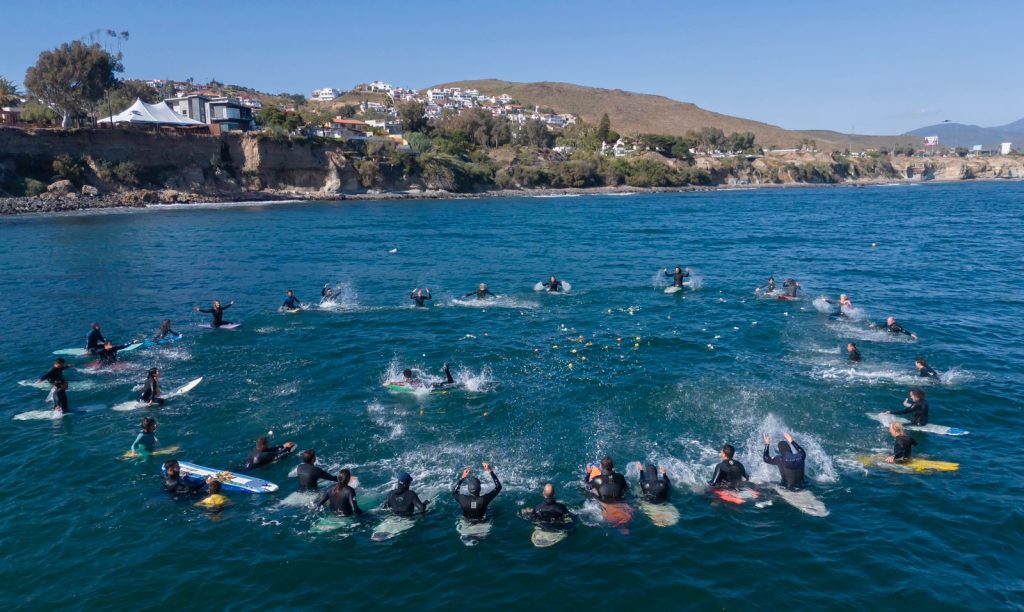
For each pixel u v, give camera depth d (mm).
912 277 36500
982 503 12531
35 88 94938
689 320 26719
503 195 134250
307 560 11039
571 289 33750
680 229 66500
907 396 18031
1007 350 22172
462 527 11992
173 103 120562
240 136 106375
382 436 15812
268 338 24438
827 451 14828
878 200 114375
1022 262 41062
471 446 15258
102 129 90375
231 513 12469
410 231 65375
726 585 10297
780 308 28797
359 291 33875
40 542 11500
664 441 15461
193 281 36812
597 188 152625
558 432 15977
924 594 10000
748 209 95312
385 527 12000
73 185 86750
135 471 14117
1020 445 15055
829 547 11250
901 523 11914
